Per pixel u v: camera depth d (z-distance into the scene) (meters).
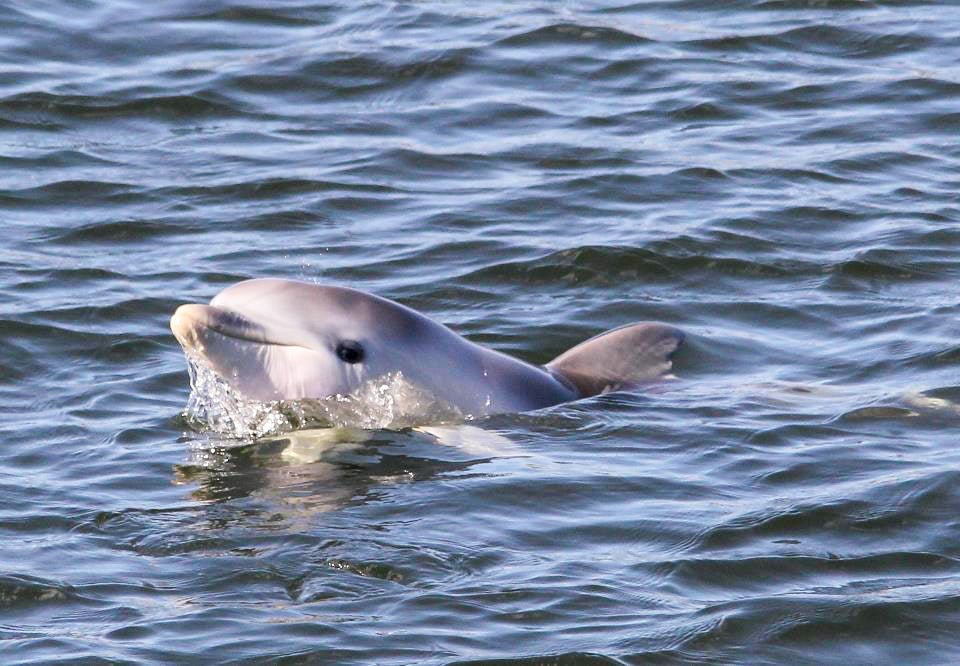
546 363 49.59
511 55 77.25
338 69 75.81
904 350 49.00
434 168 65.75
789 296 53.84
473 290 54.53
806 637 32.22
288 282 45.31
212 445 42.56
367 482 40.00
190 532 36.97
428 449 42.41
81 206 61.81
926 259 56.34
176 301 53.03
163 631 32.28
